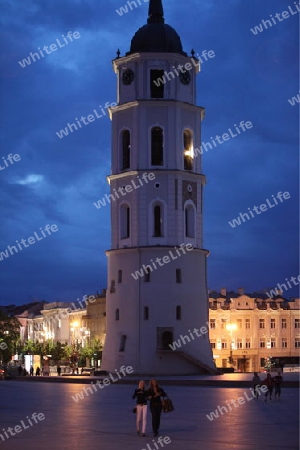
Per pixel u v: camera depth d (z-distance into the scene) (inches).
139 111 3489.2
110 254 3523.6
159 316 3356.3
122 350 3395.7
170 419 1430.9
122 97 3577.8
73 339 6609.3
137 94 3521.2
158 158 3481.8
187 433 1201.4
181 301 3388.3
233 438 1131.3
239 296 5408.5
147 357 3336.6
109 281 3526.1
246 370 5319.9
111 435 1183.6
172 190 3440.0
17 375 3742.6
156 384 1194.6
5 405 1815.9
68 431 1241.4
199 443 1077.1
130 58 3548.2
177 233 3427.7
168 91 3513.8
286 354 5433.1
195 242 3494.1
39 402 1929.1
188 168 3545.8
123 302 3430.1
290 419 1418.6
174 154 3472.0
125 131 3550.7
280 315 5442.9
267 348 5388.8
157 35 3580.2
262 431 1219.9
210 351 3459.6
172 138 3479.3
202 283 3489.2
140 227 3427.7
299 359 5447.8
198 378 2942.9
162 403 1180.5
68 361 5693.9
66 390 2532.0
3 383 3171.8
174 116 3491.6
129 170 3479.3
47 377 3329.2
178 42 3619.6
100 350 5191.9
